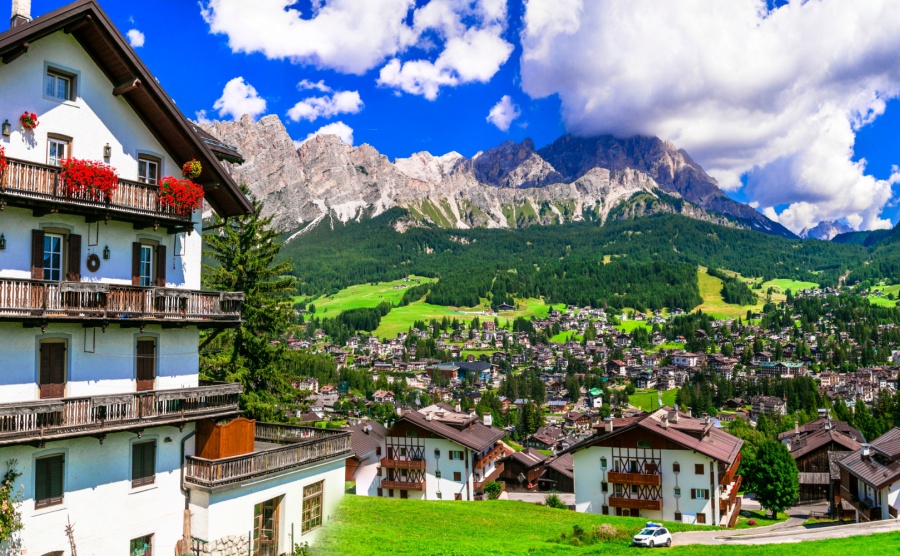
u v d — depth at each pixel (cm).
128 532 2697
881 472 5906
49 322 2478
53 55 2602
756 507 9681
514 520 5453
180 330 3031
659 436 6919
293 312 4866
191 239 3127
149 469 2816
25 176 2380
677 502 6825
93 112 2731
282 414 4800
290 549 3216
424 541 3953
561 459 11356
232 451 3039
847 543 4016
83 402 2478
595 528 5041
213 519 2856
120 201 2675
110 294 2605
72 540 2486
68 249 2614
